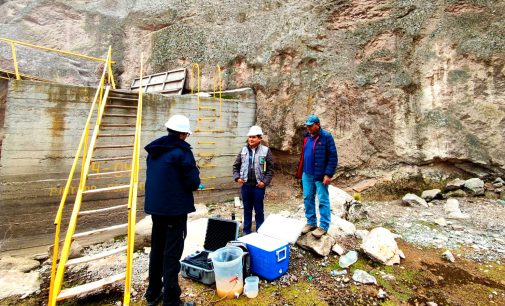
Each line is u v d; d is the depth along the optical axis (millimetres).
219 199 8117
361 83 7789
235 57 9797
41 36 13398
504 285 3703
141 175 6633
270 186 8977
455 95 7145
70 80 10914
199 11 11242
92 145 4172
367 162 7793
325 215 4594
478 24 7078
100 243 5879
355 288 3707
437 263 4285
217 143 8078
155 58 11961
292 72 8547
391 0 7777
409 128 7449
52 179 5531
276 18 9258
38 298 3811
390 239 4516
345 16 8195
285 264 4051
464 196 6820
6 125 5121
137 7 12883
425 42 7434
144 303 3551
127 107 6277
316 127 4504
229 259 3758
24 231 5238
